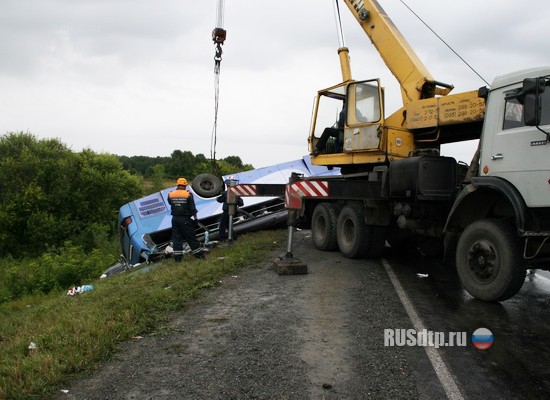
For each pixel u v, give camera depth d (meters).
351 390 3.42
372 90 8.52
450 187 7.07
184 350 4.20
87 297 6.90
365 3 9.62
